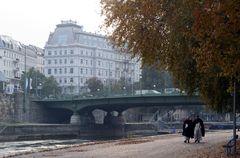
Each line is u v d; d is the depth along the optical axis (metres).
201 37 16.77
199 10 16.19
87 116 112.69
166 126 124.62
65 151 31.27
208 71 20.56
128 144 36.66
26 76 137.38
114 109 113.50
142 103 92.81
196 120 36.22
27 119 105.12
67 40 193.50
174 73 25.91
